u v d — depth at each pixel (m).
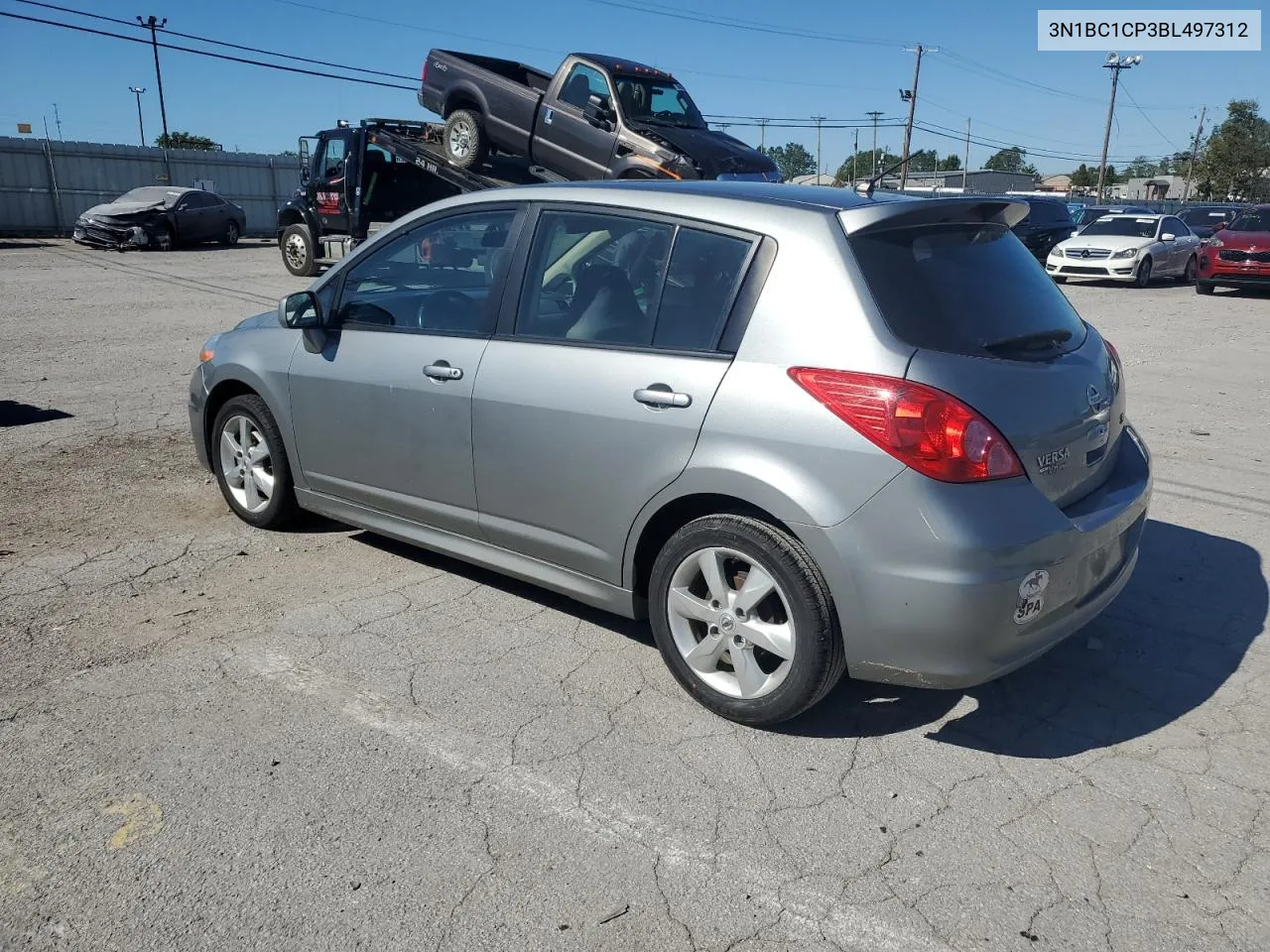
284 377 4.91
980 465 3.09
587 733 3.50
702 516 3.55
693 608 3.59
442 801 3.09
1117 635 4.32
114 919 2.59
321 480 4.89
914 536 3.06
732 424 3.34
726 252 3.53
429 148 16.58
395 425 4.43
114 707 3.59
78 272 19.33
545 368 3.87
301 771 3.24
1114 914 2.66
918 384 3.09
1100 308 17.00
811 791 3.18
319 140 18.72
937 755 3.40
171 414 7.91
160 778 3.18
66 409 8.03
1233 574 4.98
